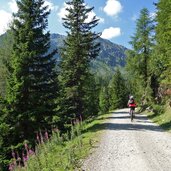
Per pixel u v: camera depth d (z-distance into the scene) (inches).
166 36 1299.2
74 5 1571.1
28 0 1139.3
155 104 1754.4
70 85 1483.8
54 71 1149.7
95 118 1593.3
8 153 954.7
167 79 1462.8
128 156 563.2
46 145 657.6
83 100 1510.8
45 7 1159.0
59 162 532.1
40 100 1091.3
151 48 2273.6
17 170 568.7
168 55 1393.9
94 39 1579.7
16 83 1024.2
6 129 981.8
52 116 1106.7
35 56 1082.7
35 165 523.5
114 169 476.4
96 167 489.4
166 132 891.4
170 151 606.9
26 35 1106.7
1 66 1408.7
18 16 1146.7
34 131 1019.9
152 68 1927.9
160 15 1403.8
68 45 1528.1
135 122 1199.6
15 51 1072.2
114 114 1803.6
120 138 770.2
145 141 724.0
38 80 1108.5
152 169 473.1
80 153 590.2
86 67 1501.0
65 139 772.6
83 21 1571.1
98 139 754.2
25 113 1018.7
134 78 2463.1
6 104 1025.5
